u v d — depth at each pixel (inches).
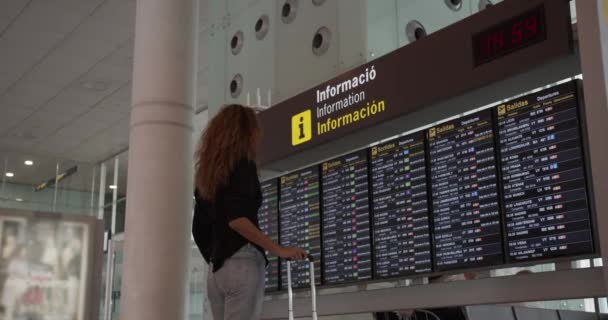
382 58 169.3
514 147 139.0
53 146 583.2
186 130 182.9
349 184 175.2
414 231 156.4
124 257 176.1
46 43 386.3
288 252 108.3
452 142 151.5
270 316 195.6
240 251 110.5
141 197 175.5
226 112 115.9
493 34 143.4
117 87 450.9
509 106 141.3
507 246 136.9
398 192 161.9
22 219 162.7
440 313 147.6
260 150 203.9
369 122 169.9
